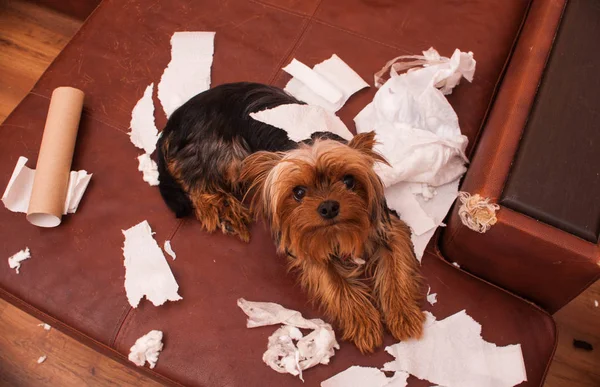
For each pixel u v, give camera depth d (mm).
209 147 2330
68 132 2436
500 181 1912
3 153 2506
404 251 2172
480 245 2012
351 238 1970
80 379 2670
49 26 3752
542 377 2020
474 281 2168
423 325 2084
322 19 2777
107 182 2424
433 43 2709
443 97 2473
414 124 2482
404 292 2104
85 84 2676
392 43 2717
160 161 2387
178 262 2238
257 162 1979
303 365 2004
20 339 2770
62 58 2762
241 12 2830
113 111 2600
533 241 1830
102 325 2137
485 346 2053
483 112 2561
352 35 2742
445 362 2025
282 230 1972
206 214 2305
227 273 2205
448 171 2389
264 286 2176
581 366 2635
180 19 2834
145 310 2145
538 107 2016
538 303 2211
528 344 2051
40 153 2387
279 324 2098
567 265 1854
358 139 1938
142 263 2234
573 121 1966
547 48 2182
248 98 2326
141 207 2359
